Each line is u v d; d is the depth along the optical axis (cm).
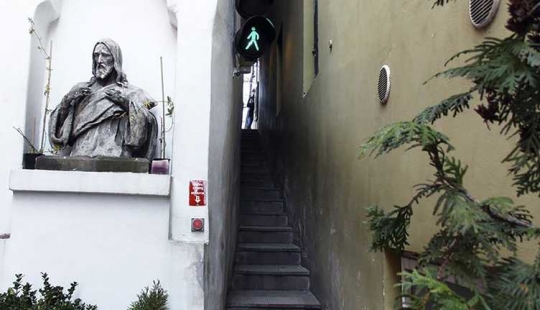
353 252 354
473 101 188
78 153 323
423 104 238
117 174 305
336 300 407
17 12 334
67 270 297
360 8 354
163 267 305
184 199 322
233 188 524
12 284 292
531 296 98
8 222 318
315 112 525
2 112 324
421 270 136
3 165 321
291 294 511
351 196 365
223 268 415
